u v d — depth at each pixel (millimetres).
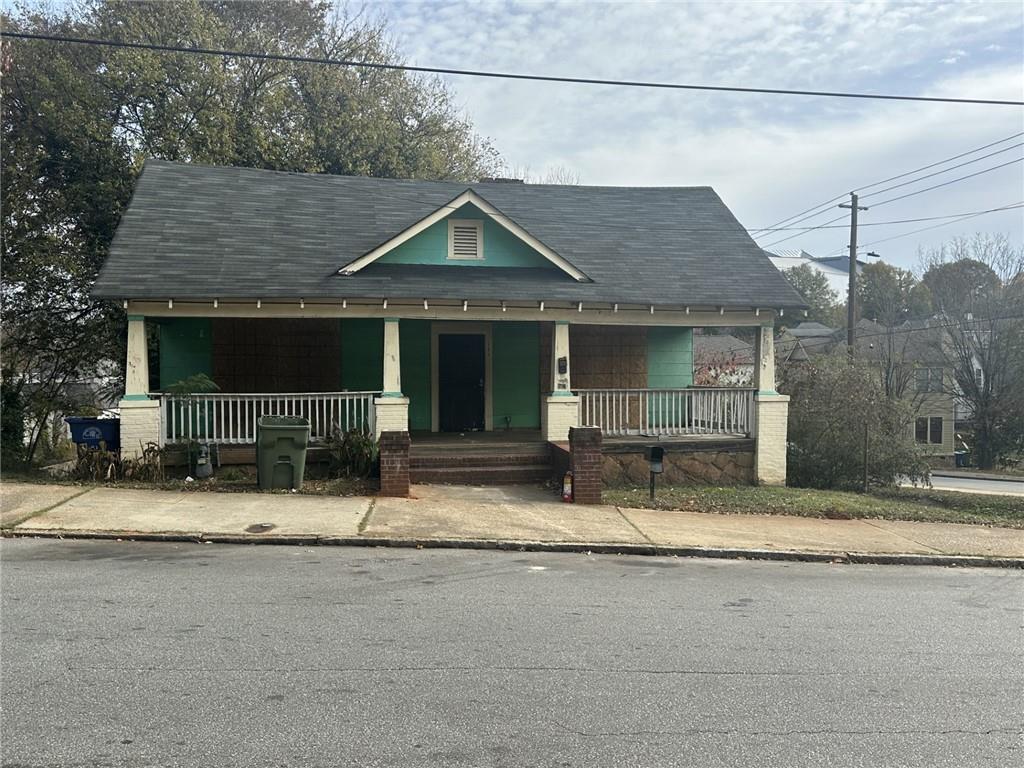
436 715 3941
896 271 56281
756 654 5148
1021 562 8820
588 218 16031
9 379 17062
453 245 13633
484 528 8992
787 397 13625
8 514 8508
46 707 3877
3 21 18500
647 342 15906
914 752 3730
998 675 4879
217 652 4727
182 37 19781
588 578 7195
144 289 11289
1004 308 37094
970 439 39969
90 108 18328
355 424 12227
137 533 7965
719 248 15312
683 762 3543
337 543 8102
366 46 25484
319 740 3607
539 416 15523
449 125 28359
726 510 11078
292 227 13711
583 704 4164
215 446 11641
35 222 17297
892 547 9250
